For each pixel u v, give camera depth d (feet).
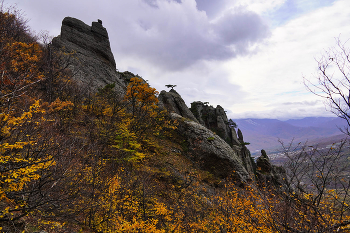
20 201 14.78
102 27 119.24
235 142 165.07
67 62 66.28
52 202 16.16
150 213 25.94
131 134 38.06
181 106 122.62
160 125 67.97
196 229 26.27
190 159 62.28
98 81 87.15
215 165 62.85
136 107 64.08
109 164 29.91
